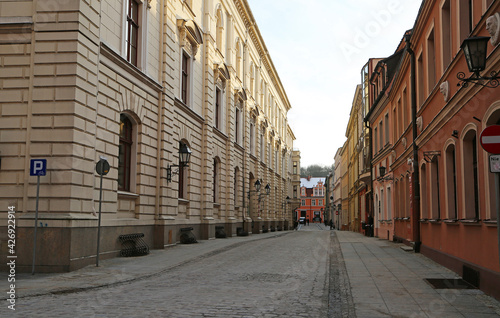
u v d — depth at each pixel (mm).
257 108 38094
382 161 27375
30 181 11391
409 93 18469
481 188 8945
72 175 11406
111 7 14102
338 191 74312
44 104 11586
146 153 16578
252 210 37125
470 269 9555
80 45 11844
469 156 10133
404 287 9297
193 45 22203
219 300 7832
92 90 12398
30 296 8062
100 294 8406
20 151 11523
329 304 7707
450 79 11453
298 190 77812
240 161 32656
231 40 29938
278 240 25406
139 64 16297
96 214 12766
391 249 18406
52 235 11125
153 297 8094
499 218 6375
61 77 11641
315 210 131000
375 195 30438
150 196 16984
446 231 12305
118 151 14344
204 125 24266
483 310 7152
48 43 11750
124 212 15086
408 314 6934
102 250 13258
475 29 8992
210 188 24750
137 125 16109
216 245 20000
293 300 7953
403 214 21344
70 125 11484
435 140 13523
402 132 20422
